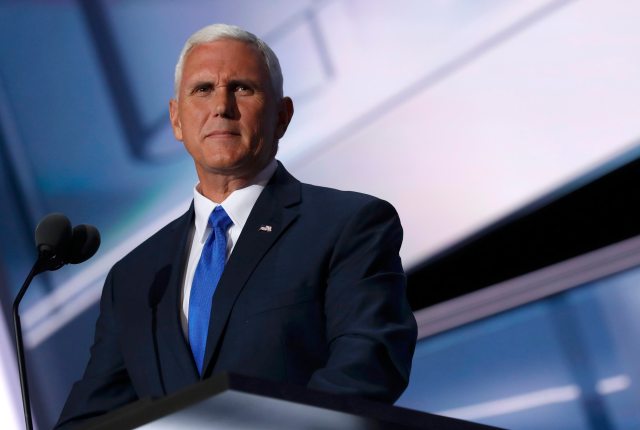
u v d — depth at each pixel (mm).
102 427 3041
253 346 4113
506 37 7355
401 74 7695
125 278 4758
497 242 7430
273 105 4824
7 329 8812
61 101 8898
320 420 3129
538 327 7383
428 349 7812
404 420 3209
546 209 7234
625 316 7059
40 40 9023
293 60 8070
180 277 4570
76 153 8820
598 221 7117
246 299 4242
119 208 8594
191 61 4793
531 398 7379
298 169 8016
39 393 8648
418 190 7652
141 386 4348
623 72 6973
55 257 4562
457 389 7684
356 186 7820
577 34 7133
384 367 3867
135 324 4500
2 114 9078
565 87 7156
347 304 4160
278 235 4453
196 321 4367
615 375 7090
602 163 7031
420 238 7656
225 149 4629
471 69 7484
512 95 7332
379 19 7770
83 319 8602
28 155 8984
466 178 7488
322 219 4492
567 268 7246
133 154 8594
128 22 8680
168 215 8414
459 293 7641
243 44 4809
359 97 7836
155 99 8531
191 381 4168
